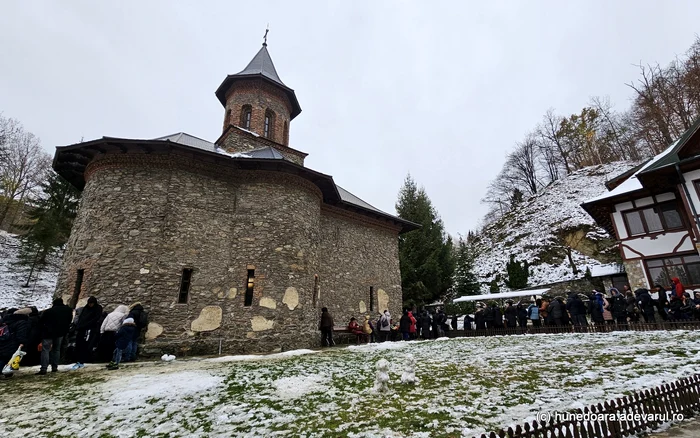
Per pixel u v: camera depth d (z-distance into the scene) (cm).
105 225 1186
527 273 2756
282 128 2070
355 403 474
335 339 1573
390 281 2061
